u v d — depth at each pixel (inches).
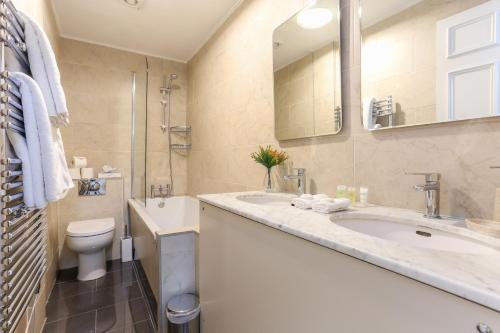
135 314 70.9
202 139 111.3
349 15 47.5
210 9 87.2
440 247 30.2
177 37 106.7
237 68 83.5
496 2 29.3
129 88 119.3
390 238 35.0
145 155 94.7
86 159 107.8
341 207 38.2
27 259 39.0
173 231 61.2
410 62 37.7
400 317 19.2
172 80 127.7
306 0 56.8
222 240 47.4
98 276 92.6
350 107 47.3
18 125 33.7
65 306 74.5
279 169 65.7
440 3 34.3
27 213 37.0
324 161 52.6
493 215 29.7
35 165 34.3
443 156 34.4
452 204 33.5
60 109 41.7
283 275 31.9
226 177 90.4
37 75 40.0
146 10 88.1
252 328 38.6
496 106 29.4
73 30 101.9
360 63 45.3
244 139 79.7
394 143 40.2
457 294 15.7
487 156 30.5
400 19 39.0
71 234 87.2
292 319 30.3
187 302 57.0
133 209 102.7
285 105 62.4
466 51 31.8
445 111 33.8
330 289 25.2
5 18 31.1
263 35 70.8
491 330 14.6
